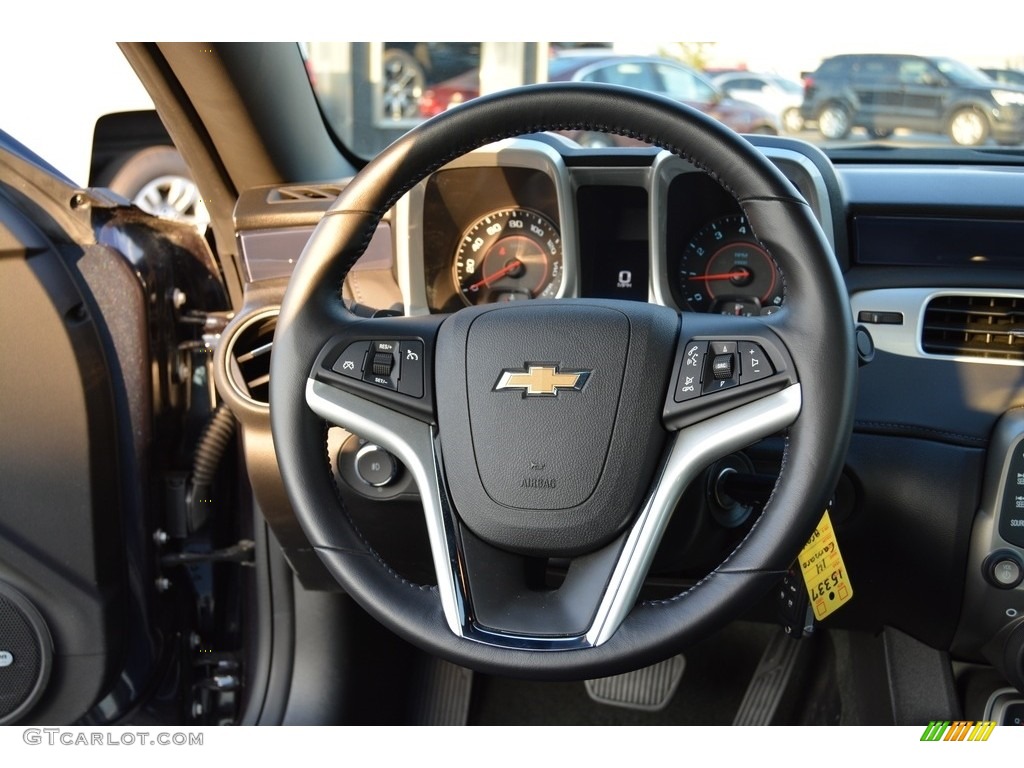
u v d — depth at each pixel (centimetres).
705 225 158
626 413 101
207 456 163
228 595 177
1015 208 148
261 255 166
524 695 191
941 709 159
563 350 103
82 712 151
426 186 159
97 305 146
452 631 97
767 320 100
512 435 102
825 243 98
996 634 146
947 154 170
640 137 100
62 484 143
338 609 172
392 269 163
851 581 154
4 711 149
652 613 96
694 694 189
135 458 152
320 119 190
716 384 99
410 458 104
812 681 184
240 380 149
